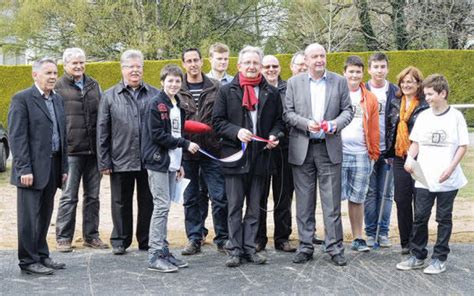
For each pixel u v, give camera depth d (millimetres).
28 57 31125
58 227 7555
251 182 6832
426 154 6430
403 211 7102
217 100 6762
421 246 6574
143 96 7340
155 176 6520
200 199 7770
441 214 6418
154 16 28719
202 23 28781
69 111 7531
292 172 7039
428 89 6375
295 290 5922
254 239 6891
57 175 6762
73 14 27703
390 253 7289
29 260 6508
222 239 7449
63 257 7227
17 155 6375
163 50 28734
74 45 29453
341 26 26938
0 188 12781
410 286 6031
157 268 6562
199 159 7375
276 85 7480
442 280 6207
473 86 23422
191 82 7605
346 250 7445
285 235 7418
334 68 23422
